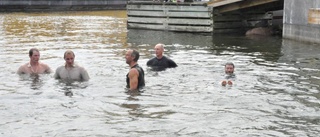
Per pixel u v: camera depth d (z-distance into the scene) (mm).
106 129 10070
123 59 19984
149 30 36188
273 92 13609
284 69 17422
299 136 9688
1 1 62469
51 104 12180
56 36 31172
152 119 10836
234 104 12250
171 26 35062
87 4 69750
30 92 13531
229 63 16375
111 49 23797
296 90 13844
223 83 14539
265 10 35375
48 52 22500
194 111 11555
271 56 20969
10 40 28266
